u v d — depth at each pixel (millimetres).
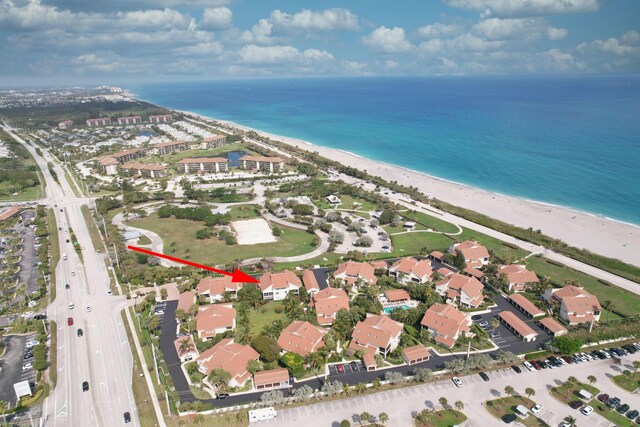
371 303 144750
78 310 149250
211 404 106125
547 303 153625
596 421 100188
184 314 138875
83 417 102375
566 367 119500
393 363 121375
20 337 134375
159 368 119062
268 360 120000
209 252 195750
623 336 133375
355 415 102312
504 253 195500
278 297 155375
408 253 195250
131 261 177000
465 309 148625
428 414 100312
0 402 103188
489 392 109688
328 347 122062
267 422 100438
